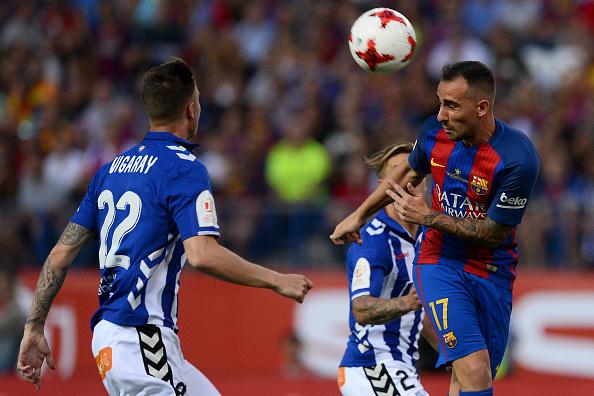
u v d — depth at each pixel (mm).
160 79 19688
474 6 58906
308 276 41812
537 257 41812
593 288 41188
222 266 18562
